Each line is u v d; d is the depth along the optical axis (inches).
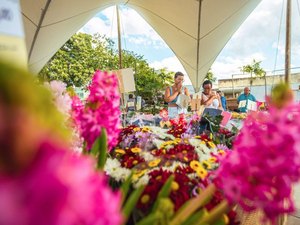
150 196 34.8
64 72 683.4
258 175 19.1
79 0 203.5
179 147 53.8
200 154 53.4
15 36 20.3
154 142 67.2
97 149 29.6
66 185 10.0
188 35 273.9
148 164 45.6
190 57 306.5
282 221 61.4
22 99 9.6
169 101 145.6
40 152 10.0
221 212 22.8
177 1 229.0
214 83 1382.9
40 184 9.4
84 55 724.0
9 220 8.8
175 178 37.0
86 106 31.7
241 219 45.9
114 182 43.0
